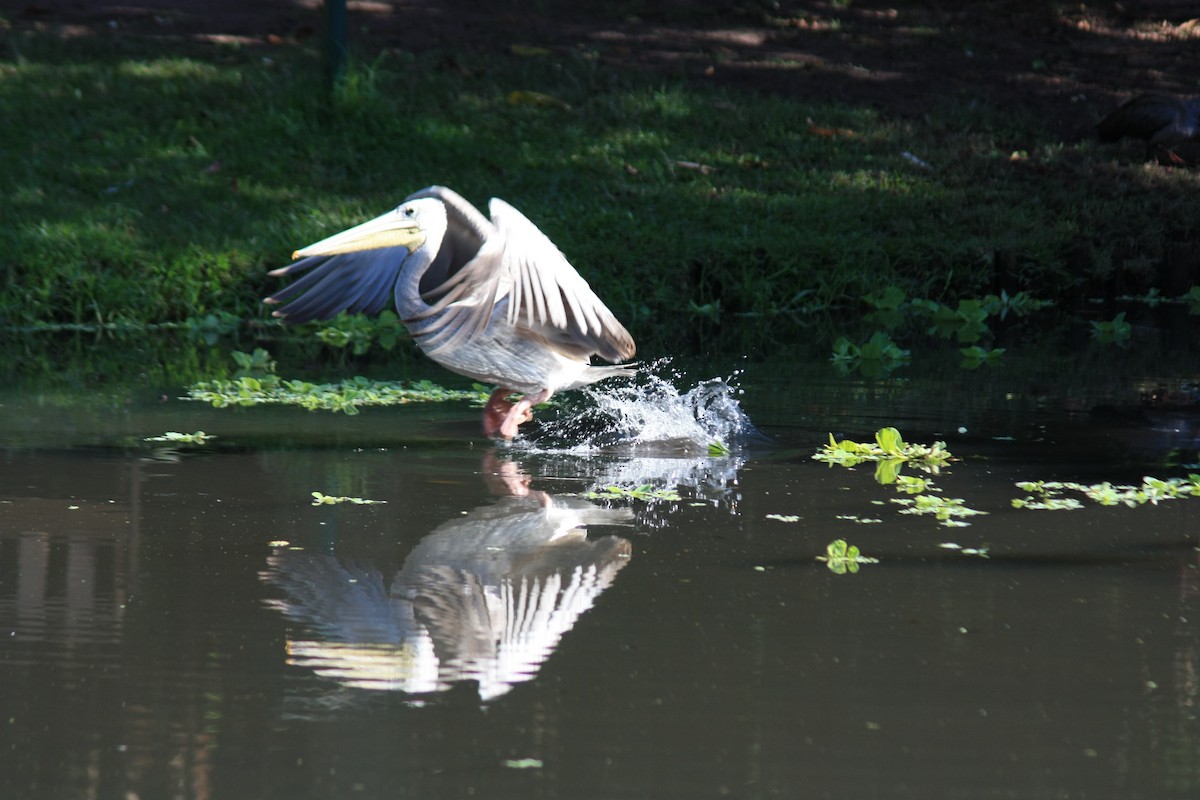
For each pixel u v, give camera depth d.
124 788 4.88
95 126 22.44
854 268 20.81
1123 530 8.46
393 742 5.26
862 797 4.85
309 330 18.00
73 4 28.72
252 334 17.70
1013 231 22.02
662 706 5.62
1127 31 32.56
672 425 11.98
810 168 24.08
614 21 30.72
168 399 12.98
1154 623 6.70
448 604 6.92
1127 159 25.31
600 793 4.86
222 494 9.22
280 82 24.38
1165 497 9.38
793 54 29.41
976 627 6.60
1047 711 5.60
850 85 27.92
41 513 8.58
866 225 22.19
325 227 19.75
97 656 6.13
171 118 22.95
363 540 8.11
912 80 28.50
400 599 6.99
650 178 23.11
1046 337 18.09
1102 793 4.89
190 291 18.31
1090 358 16.27
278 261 18.84
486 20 29.98
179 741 5.26
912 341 17.69
